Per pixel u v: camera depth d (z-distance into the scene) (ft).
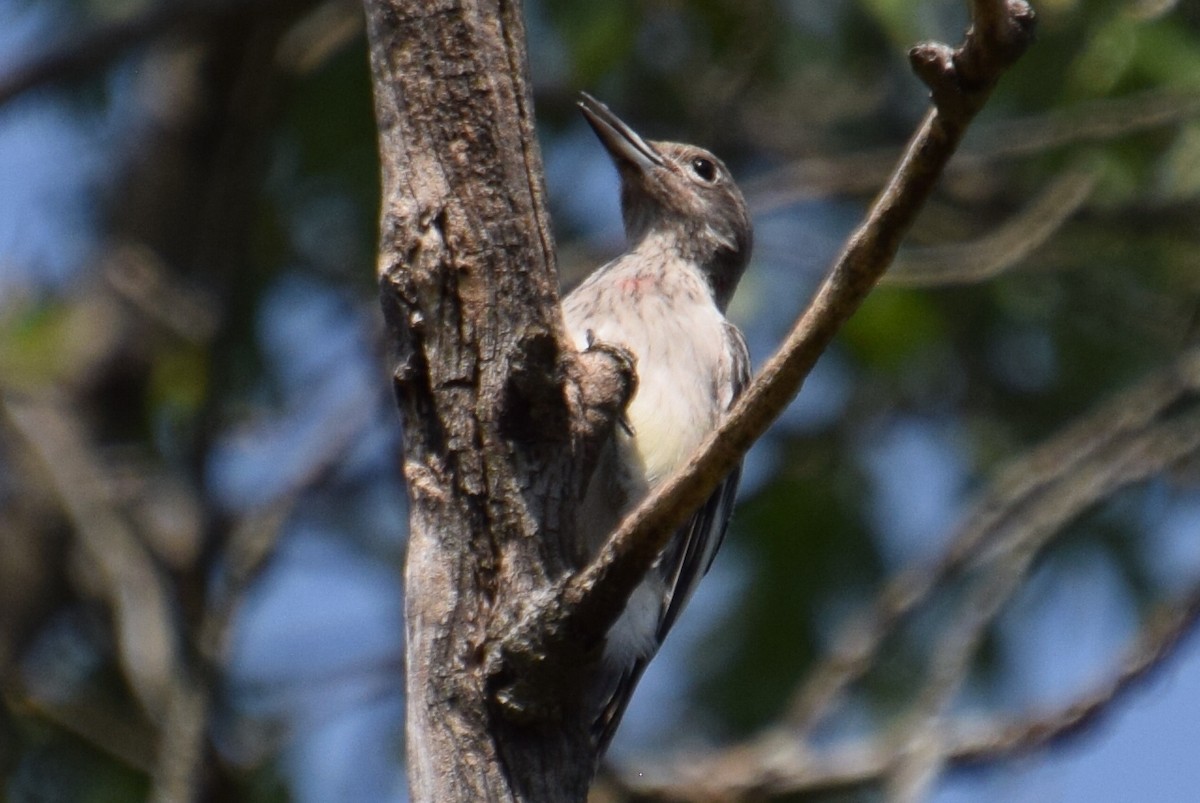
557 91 49.01
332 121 48.47
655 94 48.03
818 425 47.96
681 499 17.53
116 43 42.65
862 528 46.50
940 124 15.87
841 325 16.88
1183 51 37.83
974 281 40.24
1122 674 29.27
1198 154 38.75
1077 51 39.29
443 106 19.31
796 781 32.45
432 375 19.11
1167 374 32.73
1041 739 29.48
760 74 47.60
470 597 18.67
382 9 19.49
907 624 40.52
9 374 47.52
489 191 19.25
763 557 46.42
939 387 48.75
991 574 33.88
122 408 49.01
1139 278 46.65
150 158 50.31
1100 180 40.88
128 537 42.65
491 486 18.89
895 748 32.22
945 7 41.37
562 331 19.45
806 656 45.78
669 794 33.45
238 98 45.27
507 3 19.57
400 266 19.24
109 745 41.37
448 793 18.15
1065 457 32.65
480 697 18.37
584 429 19.31
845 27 48.88
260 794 41.93
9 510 47.57
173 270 49.44
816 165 42.83
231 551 39.55
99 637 45.27
